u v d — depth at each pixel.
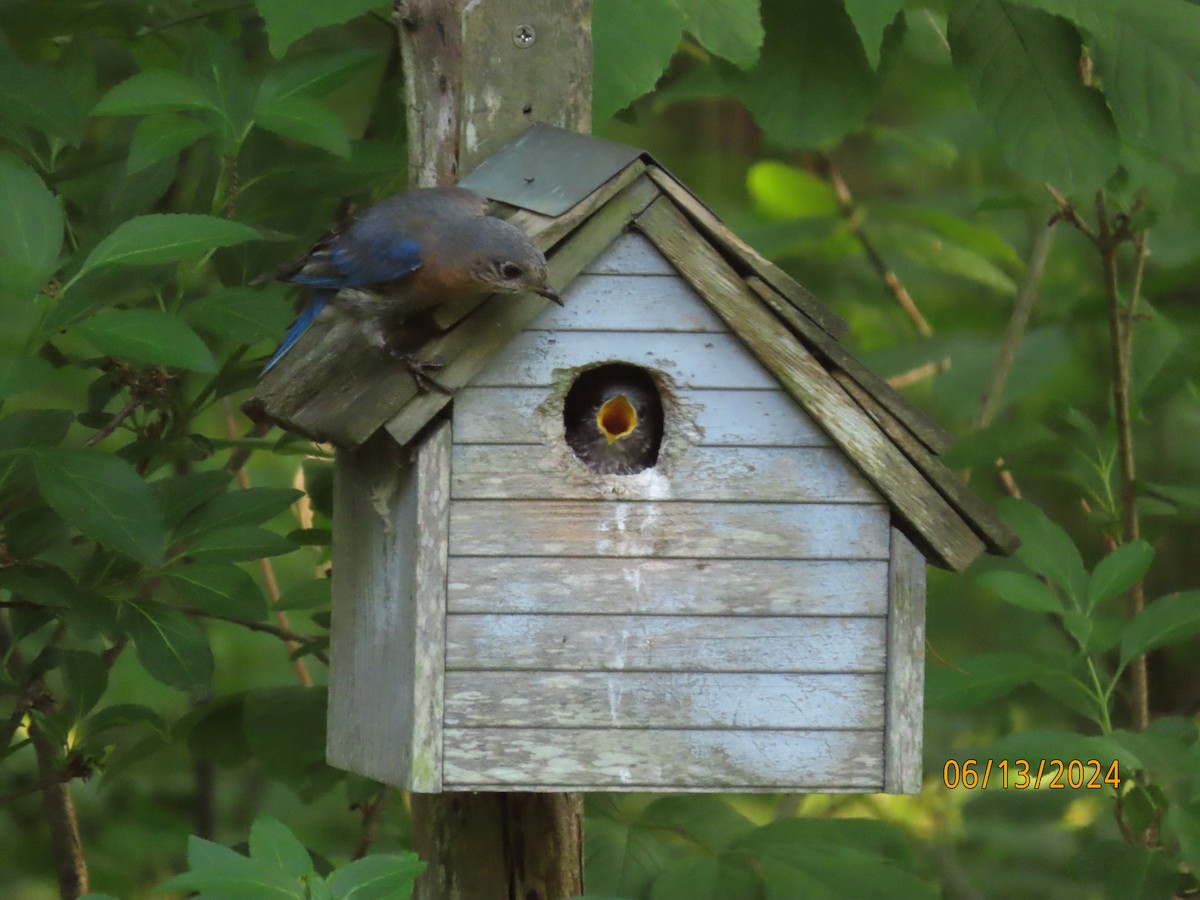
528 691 7.41
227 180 8.59
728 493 7.52
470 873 8.35
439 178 8.49
